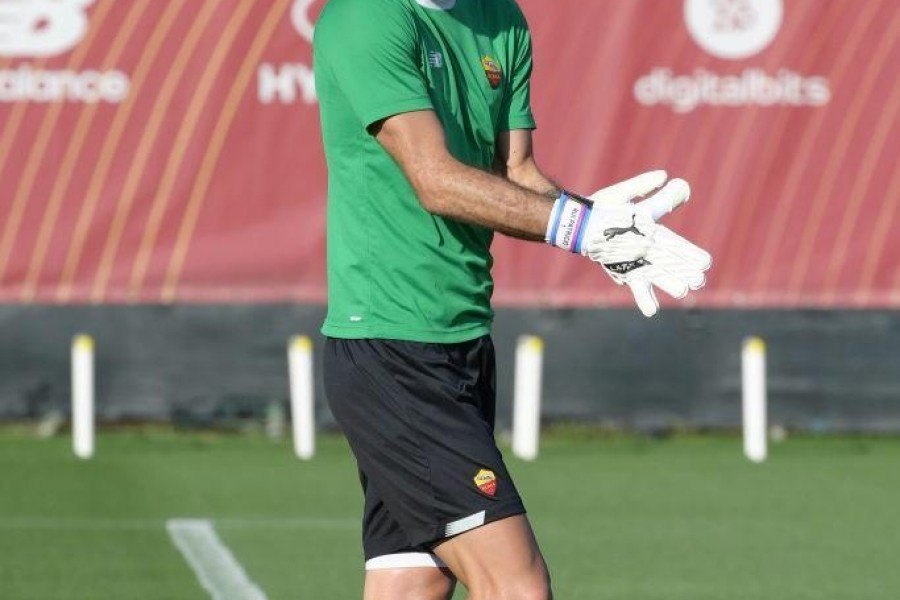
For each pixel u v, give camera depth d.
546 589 17.00
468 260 17.59
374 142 17.39
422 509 17.39
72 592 29.17
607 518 37.88
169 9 48.22
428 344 17.44
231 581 30.30
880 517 38.38
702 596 29.50
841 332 50.44
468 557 17.16
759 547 34.44
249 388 49.38
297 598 28.91
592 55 49.12
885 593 29.92
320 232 49.06
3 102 47.88
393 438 17.41
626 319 50.03
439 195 16.73
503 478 17.12
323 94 17.70
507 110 19.00
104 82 48.16
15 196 48.06
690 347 50.25
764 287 50.19
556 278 49.84
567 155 49.22
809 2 49.75
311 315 49.38
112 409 48.91
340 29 17.28
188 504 39.22
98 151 48.25
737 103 49.75
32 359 48.62
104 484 41.97
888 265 50.38
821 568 32.22
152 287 48.75
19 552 32.94
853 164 50.16
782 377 50.50
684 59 49.47
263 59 48.53
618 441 50.22
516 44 18.97
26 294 48.34
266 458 46.72
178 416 49.19
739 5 49.62
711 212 49.88
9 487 41.34
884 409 50.72
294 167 48.81
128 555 32.75
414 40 17.36
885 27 50.00
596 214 16.66
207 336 49.12
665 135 49.53
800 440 50.75
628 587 30.19
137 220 48.50
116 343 48.84
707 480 43.91
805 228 50.12
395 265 17.47
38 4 47.84
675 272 16.52
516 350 49.81
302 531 35.62
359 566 31.80
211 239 48.78
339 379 17.75
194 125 48.44
